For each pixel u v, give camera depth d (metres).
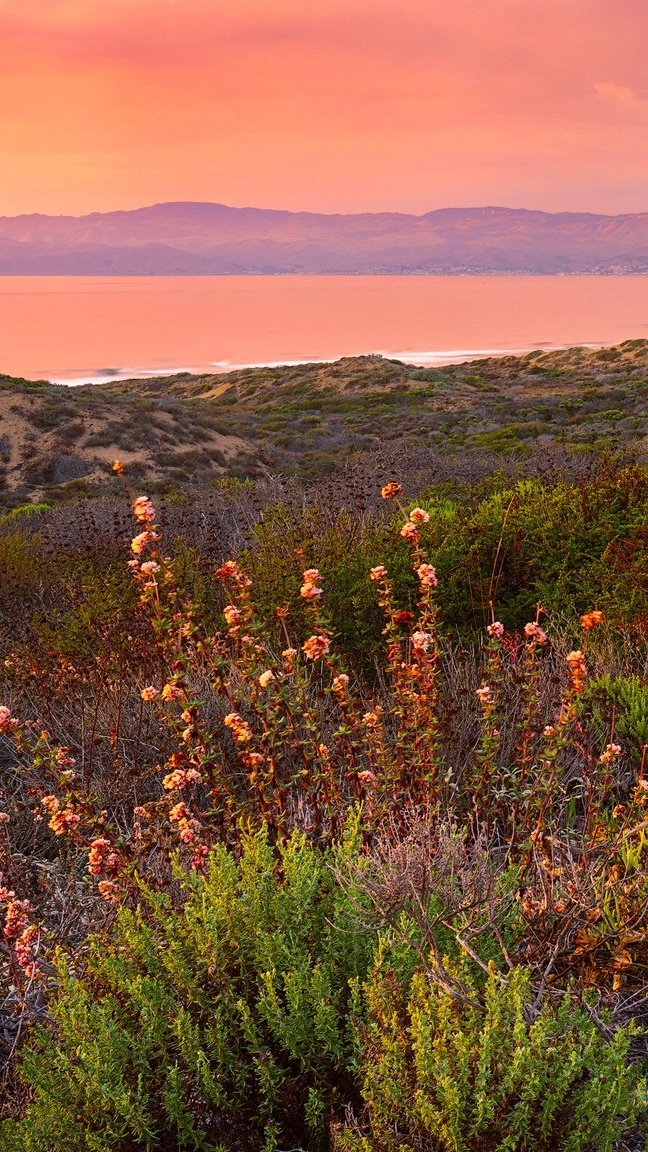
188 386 91.19
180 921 2.49
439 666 4.73
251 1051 2.21
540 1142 1.92
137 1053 2.22
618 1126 1.90
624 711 4.24
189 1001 2.34
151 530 3.70
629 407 53.12
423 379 71.44
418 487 12.86
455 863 2.65
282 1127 2.29
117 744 4.60
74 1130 2.16
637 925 2.56
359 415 58.09
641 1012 2.54
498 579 6.16
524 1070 1.91
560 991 2.33
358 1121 2.15
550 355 88.56
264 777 3.21
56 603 7.93
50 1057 2.29
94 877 3.52
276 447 47.12
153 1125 2.21
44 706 4.97
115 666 5.12
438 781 3.40
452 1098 1.84
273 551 6.83
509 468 13.09
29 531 12.71
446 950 2.42
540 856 3.04
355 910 2.43
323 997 2.22
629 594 5.73
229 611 3.45
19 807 4.29
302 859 2.61
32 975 2.73
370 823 3.05
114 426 43.56
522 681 4.06
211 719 4.37
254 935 2.42
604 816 3.25
